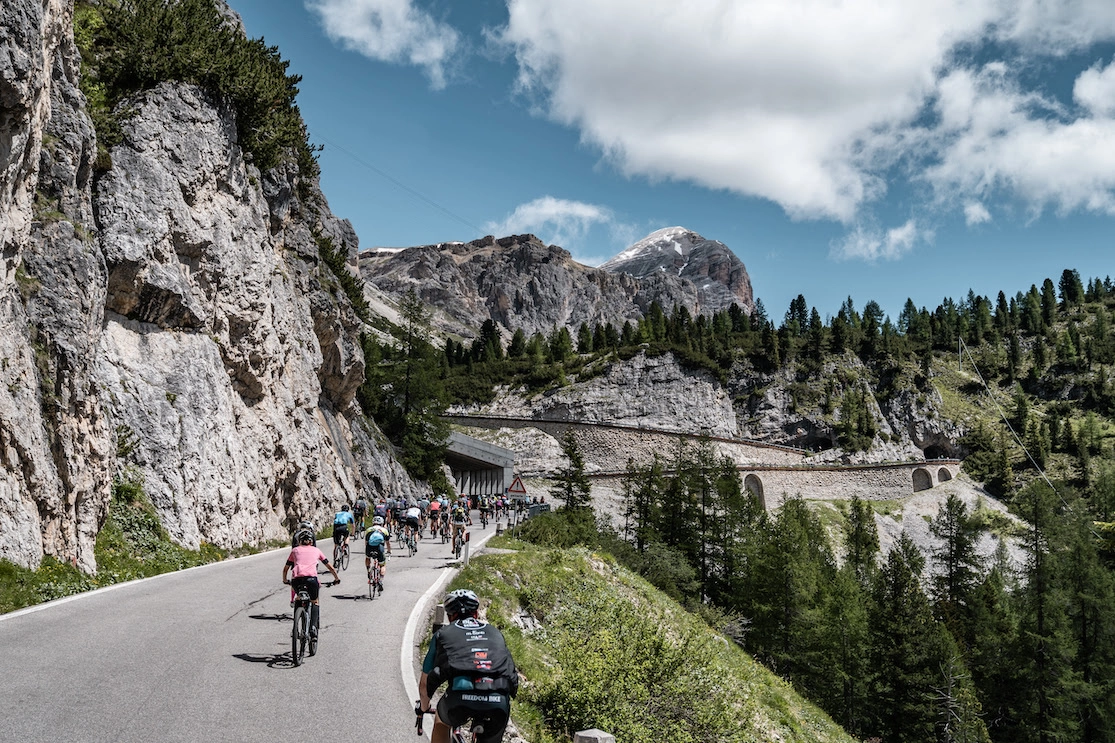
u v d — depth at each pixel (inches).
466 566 741.9
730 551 2233.0
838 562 3223.4
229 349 1095.0
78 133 741.9
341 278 2059.5
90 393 689.0
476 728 233.5
